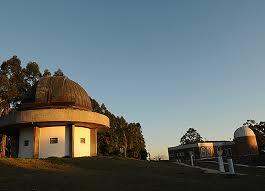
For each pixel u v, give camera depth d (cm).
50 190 1939
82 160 3666
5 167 2992
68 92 4562
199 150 8706
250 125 9269
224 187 2023
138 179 2419
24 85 6662
